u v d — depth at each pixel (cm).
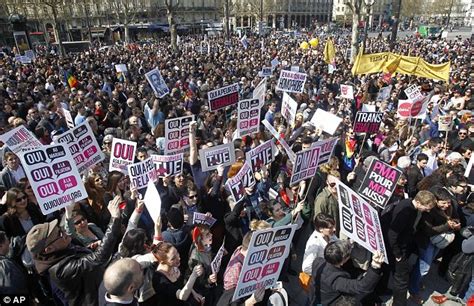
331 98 1431
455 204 489
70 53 3838
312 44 2852
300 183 603
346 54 3388
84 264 327
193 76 1830
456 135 930
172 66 2305
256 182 583
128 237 373
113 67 2297
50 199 427
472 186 603
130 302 289
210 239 442
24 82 1591
